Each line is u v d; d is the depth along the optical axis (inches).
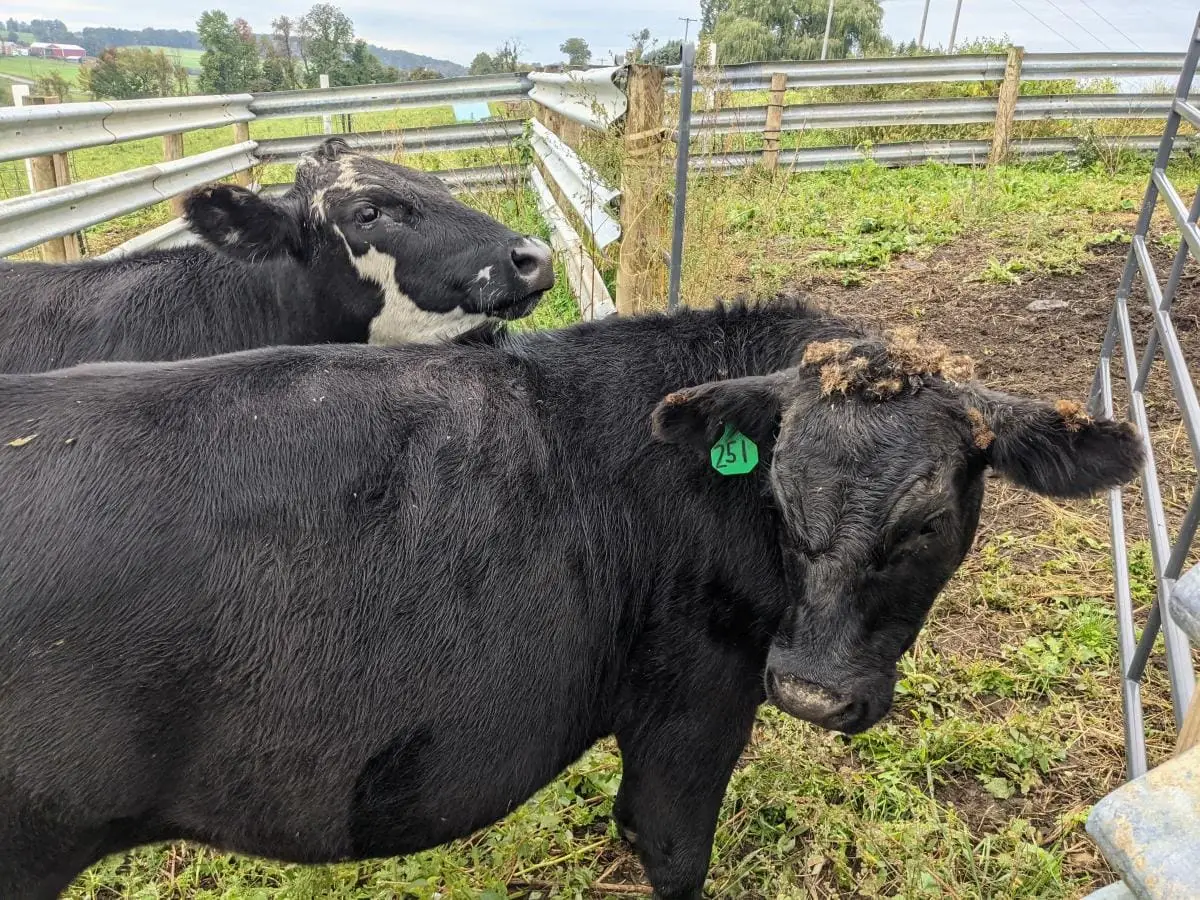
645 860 115.6
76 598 81.4
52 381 93.5
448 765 95.7
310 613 87.8
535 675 97.0
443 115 603.5
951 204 394.0
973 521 101.6
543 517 98.0
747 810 131.8
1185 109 190.2
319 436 92.2
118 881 125.3
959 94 573.3
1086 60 485.1
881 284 319.3
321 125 645.3
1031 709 147.8
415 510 92.2
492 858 127.2
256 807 92.6
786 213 384.8
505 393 102.7
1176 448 210.7
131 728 84.1
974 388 97.7
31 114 214.5
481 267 187.3
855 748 141.1
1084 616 165.2
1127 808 52.7
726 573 105.0
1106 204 386.6
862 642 95.3
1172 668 120.0
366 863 127.6
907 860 119.3
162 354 179.2
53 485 84.1
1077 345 262.5
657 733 108.9
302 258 186.4
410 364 103.1
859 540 91.4
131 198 270.7
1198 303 284.7
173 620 83.5
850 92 580.7
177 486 86.1
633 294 220.8
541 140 387.5
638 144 211.5
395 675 90.7
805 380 99.5
